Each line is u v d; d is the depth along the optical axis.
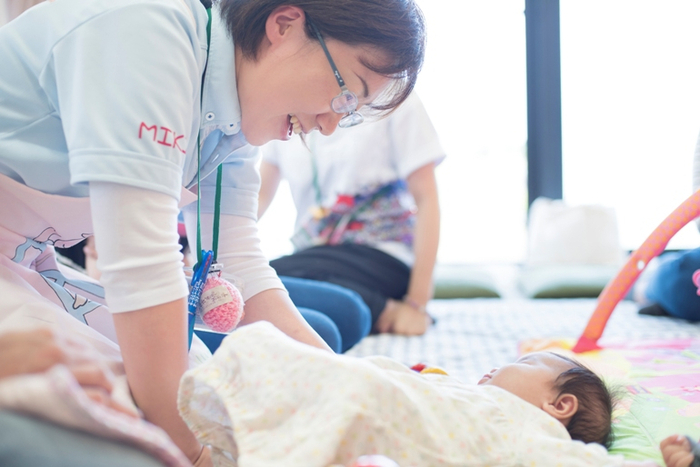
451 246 3.62
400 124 2.04
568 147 3.61
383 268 2.07
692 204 1.55
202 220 1.09
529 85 3.58
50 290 0.89
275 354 0.70
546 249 3.30
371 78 0.85
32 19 0.80
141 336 0.71
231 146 0.94
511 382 0.98
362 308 1.75
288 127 0.90
